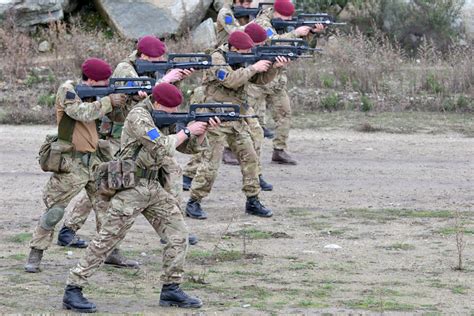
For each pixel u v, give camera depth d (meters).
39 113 39.81
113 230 16.78
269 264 20.80
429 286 19.06
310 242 22.86
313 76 45.56
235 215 25.58
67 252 21.45
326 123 39.62
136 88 18.89
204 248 22.08
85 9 54.22
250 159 25.17
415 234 23.77
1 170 30.75
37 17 51.31
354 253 21.84
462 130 38.56
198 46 50.72
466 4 53.72
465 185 29.73
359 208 26.64
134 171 16.56
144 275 19.89
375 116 41.06
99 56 47.62
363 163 32.69
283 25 29.02
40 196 27.48
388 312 16.97
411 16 52.66
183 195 27.42
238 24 28.19
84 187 19.73
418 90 44.62
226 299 17.94
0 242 22.34
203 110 21.59
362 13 54.09
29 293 18.22
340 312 16.92
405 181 30.16
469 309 17.31
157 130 16.48
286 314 16.78
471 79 44.84
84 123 19.14
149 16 51.50
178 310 17.03
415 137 37.28
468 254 21.78
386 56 46.97
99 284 19.11
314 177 30.58
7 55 46.72
